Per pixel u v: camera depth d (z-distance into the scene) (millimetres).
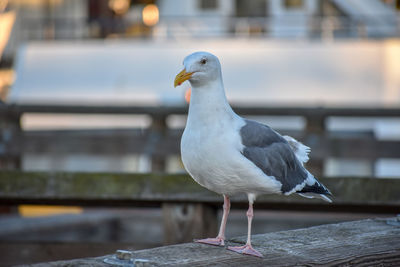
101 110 10125
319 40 15859
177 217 5207
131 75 16125
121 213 8422
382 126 14398
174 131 10445
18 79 16453
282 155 3973
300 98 15586
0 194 5258
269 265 3391
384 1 17375
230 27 18031
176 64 16062
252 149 3818
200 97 3814
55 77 16406
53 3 19797
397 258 3725
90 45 16422
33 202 5539
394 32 17297
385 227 4367
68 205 5555
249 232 3771
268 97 15680
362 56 15570
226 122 3814
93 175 5188
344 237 4047
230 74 15891
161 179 5148
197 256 3543
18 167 10070
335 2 17500
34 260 6227
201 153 3777
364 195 5008
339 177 5051
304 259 3514
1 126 10148
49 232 7434
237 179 3803
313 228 4336
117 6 20969
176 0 18156
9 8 19594
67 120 15469
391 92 15438
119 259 3270
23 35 19500
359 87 15500
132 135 10070
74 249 6270
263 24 17828
